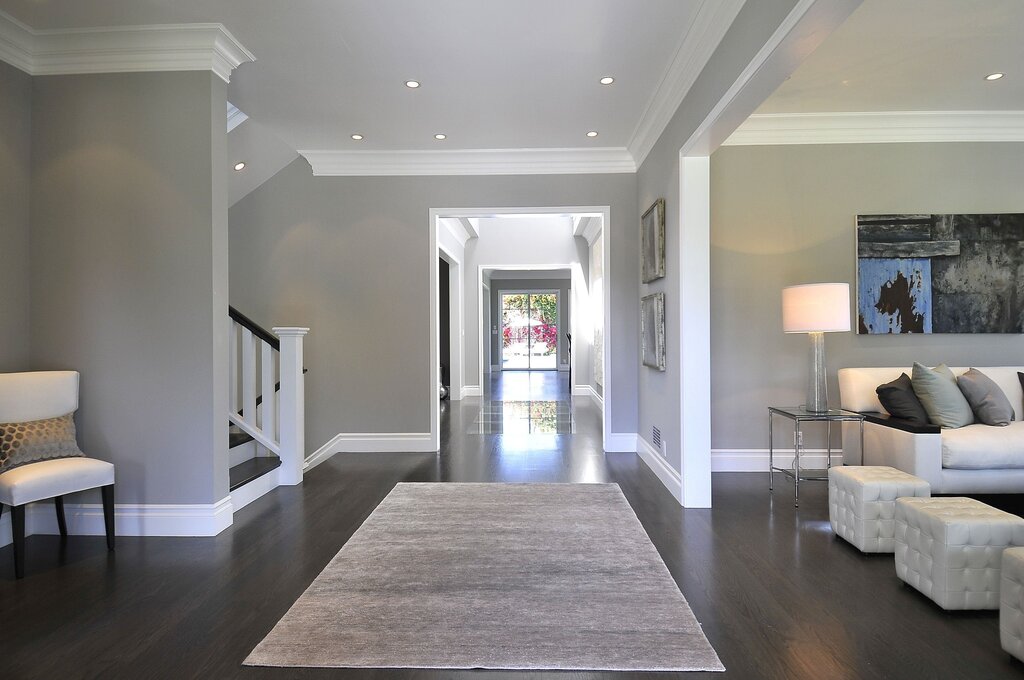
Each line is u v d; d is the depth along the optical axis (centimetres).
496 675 192
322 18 317
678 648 206
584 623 224
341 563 285
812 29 222
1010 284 472
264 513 373
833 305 384
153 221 336
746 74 270
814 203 480
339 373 568
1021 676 190
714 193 482
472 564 283
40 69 336
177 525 335
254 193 566
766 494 413
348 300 567
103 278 337
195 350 336
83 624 228
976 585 231
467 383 1061
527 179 558
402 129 493
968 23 327
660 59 365
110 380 338
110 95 336
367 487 435
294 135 508
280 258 567
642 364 526
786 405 482
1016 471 350
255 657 201
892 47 355
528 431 675
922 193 476
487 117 465
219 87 344
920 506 252
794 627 223
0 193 319
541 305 1683
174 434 337
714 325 484
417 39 340
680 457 390
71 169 337
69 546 317
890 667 196
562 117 465
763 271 482
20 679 191
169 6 304
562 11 310
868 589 258
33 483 276
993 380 412
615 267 555
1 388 297
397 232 564
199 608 241
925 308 473
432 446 564
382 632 218
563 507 379
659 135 453
